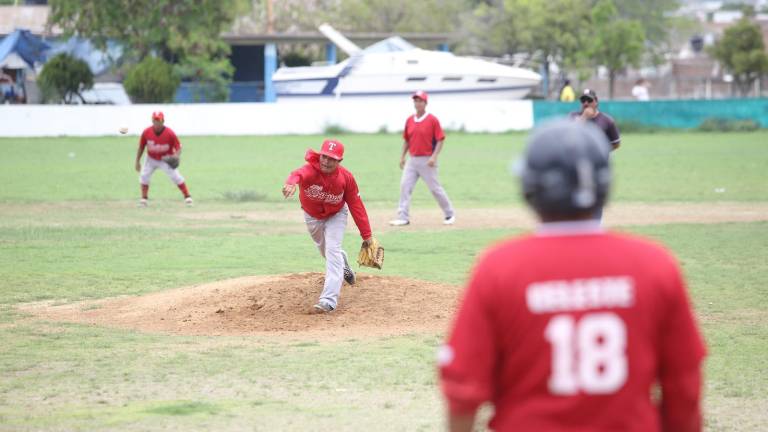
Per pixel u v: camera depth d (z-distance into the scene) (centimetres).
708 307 3164
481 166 8888
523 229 5150
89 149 10631
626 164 9031
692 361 895
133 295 3444
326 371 2377
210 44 15650
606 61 18650
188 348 2642
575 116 3778
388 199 6669
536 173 888
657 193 6906
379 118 13038
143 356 2545
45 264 4097
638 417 862
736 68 19362
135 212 5997
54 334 2823
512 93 15162
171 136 6247
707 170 8475
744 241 4662
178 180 6338
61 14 15150
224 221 5606
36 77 15075
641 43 18712
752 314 3053
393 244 4641
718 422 1936
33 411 2019
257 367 2422
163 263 4138
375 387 2228
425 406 2061
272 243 4750
